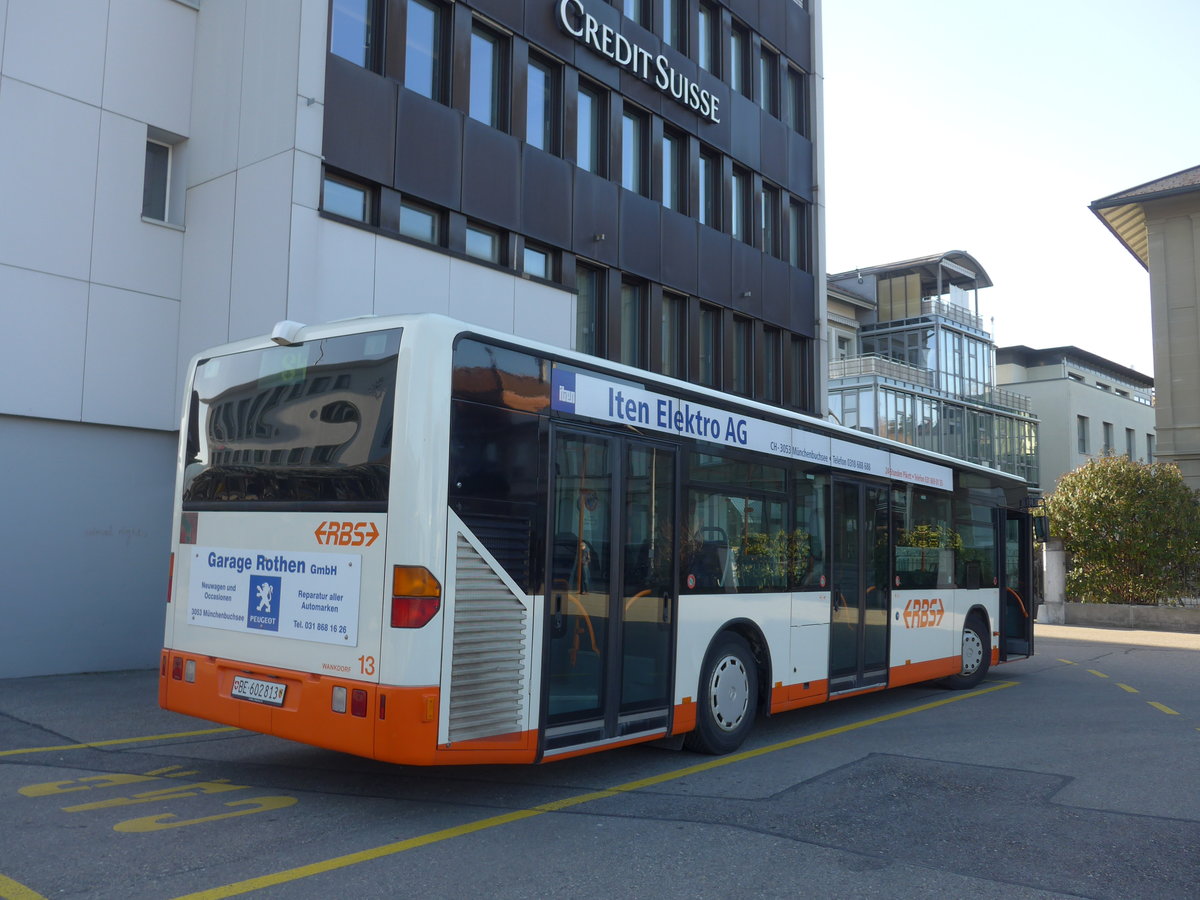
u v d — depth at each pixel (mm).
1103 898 4754
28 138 11562
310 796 6305
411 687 5367
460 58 14445
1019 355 59688
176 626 6676
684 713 7418
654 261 18141
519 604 5980
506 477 5973
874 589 10094
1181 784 7145
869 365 41719
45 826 5496
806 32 23906
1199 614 23906
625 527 6922
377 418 5688
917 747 8352
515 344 6145
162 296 12766
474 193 14391
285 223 11742
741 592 8117
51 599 11625
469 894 4570
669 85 18625
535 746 6016
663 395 7410
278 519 6078
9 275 11328
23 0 11578
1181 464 33281
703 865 5090
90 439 12055
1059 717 10078
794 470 8953
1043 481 56281
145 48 12742
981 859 5312
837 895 4703
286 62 12070
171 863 4906
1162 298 33938
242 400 6504
